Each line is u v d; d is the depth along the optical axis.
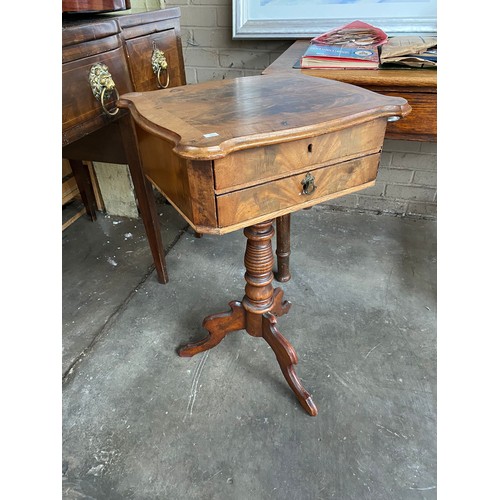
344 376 1.04
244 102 0.76
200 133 0.61
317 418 0.94
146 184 1.19
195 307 1.29
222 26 1.52
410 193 1.71
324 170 0.71
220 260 1.50
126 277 1.43
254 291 0.95
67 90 0.82
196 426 0.93
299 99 0.77
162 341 1.16
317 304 1.27
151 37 1.09
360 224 1.70
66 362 1.10
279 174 0.67
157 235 1.29
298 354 1.10
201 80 1.65
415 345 1.12
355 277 1.39
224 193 0.63
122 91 0.99
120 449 0.89
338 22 1.41
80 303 1.31
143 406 0.98
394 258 1.48
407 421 0.93
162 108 0.75
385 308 1.25
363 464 0.85
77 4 0.87
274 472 0.84
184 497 0.80
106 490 0.82
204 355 1.11
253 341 1.15
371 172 0.78
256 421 0.94
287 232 1.28
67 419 0.95
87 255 1.56
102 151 1.22
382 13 1.39
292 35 1.44
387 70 1.02
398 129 1.00
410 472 0.83
